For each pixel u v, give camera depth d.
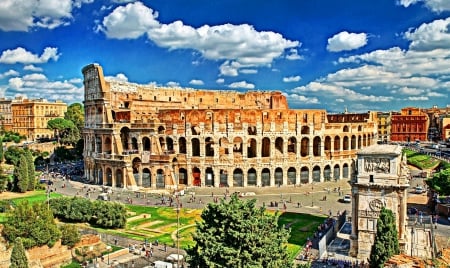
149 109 168.50
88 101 160.75
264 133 147.50
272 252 44.50
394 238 58.44
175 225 93.31
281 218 98.00
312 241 80.12
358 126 166.88
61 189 137.12
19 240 56.97
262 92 196.75
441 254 58.03
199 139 146.25
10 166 181.75
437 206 97.06
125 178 139.25
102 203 92.44
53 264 68.81
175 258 70.12
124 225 91.44
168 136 150.12
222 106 192.12
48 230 69.00
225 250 43.69
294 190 138.25
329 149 161.38
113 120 157.38
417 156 188.25
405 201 67.56
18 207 70.12
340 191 135.50
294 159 150.75
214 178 145.38
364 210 69.62
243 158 145.88
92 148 157.12
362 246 70.06
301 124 151.50
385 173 67.94
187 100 186.75
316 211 105.88
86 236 77.00
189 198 123.75
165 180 141.12
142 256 73.88
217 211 47.88
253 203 48.34
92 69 158.75
